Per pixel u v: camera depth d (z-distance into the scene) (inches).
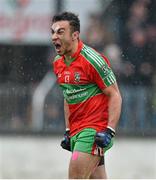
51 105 1425.9
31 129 1416.1
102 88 613.9
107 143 600.4
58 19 611.5
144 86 1449.3
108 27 1510.8
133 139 1382.9
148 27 1505.9
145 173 920.3
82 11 1525.6
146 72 1462.8
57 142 1295.5
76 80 615.2
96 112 616.7
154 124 1416.1
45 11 1562.5
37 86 1450.5
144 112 1425.9
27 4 1566.2
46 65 1540.4
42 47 1566.2
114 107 610.2
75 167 606.2
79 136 615.5
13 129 1418.6
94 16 1518.2
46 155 1106.1
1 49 1557.6
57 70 628.1
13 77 1525.6
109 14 1514.5
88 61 609.3
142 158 1075.9
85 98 617.3
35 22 1569.9
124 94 1434.5
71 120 628.1
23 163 1001.5
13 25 1573.6
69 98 623.8
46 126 1416.1
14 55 1558.8
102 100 618.5
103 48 1492.4
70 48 613.0
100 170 637.9
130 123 1416.1
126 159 1064.8
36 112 1427.2
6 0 1572.3
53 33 612.1
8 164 992.9
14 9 1573.6
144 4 1514.5
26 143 1275.8
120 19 1510.8
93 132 611.5
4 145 1237.7
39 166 986.1
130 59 1480.1
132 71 1464.1
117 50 1486.2
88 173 612.7
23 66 1546.5
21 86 1476.4
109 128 607.2
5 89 1467.8
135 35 1501.0
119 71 1459.2
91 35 1503.4
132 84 1451.8
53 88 1433.3
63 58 623.5
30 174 903.7
